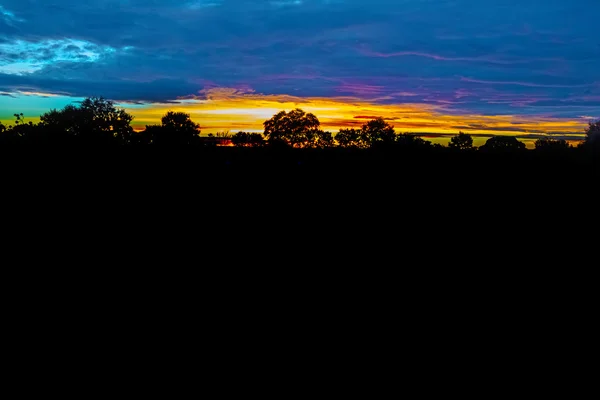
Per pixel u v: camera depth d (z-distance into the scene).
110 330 5.73
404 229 12.02
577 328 5.96
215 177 19.92
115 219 12.31
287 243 10.52
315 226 12.30
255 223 12.49
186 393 4.35
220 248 9.95
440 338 5.65
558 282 7.82
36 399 4.17
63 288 7.22
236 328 5.88
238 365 4.92
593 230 11.92
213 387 4.46
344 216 13.56
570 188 18.20
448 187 18.69
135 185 16.95
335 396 4.34
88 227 11.34
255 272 8.30
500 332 5.84
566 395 4.39
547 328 5.94
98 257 8.98
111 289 7.24
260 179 20.16
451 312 6.48
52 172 16.98
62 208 13.07
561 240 10.83
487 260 9.23
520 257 9.40
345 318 6.25
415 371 4.85
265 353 5.21
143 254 9.31
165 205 14.42
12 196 13.87
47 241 9.93
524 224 12.48
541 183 19.14
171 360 5.00
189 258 9.14
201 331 5.77
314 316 6.32
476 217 13.55
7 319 5.95
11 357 4.95
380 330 5.88
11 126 23.50
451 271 8.44
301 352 5.25
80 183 16.23
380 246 10.31
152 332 5.71
